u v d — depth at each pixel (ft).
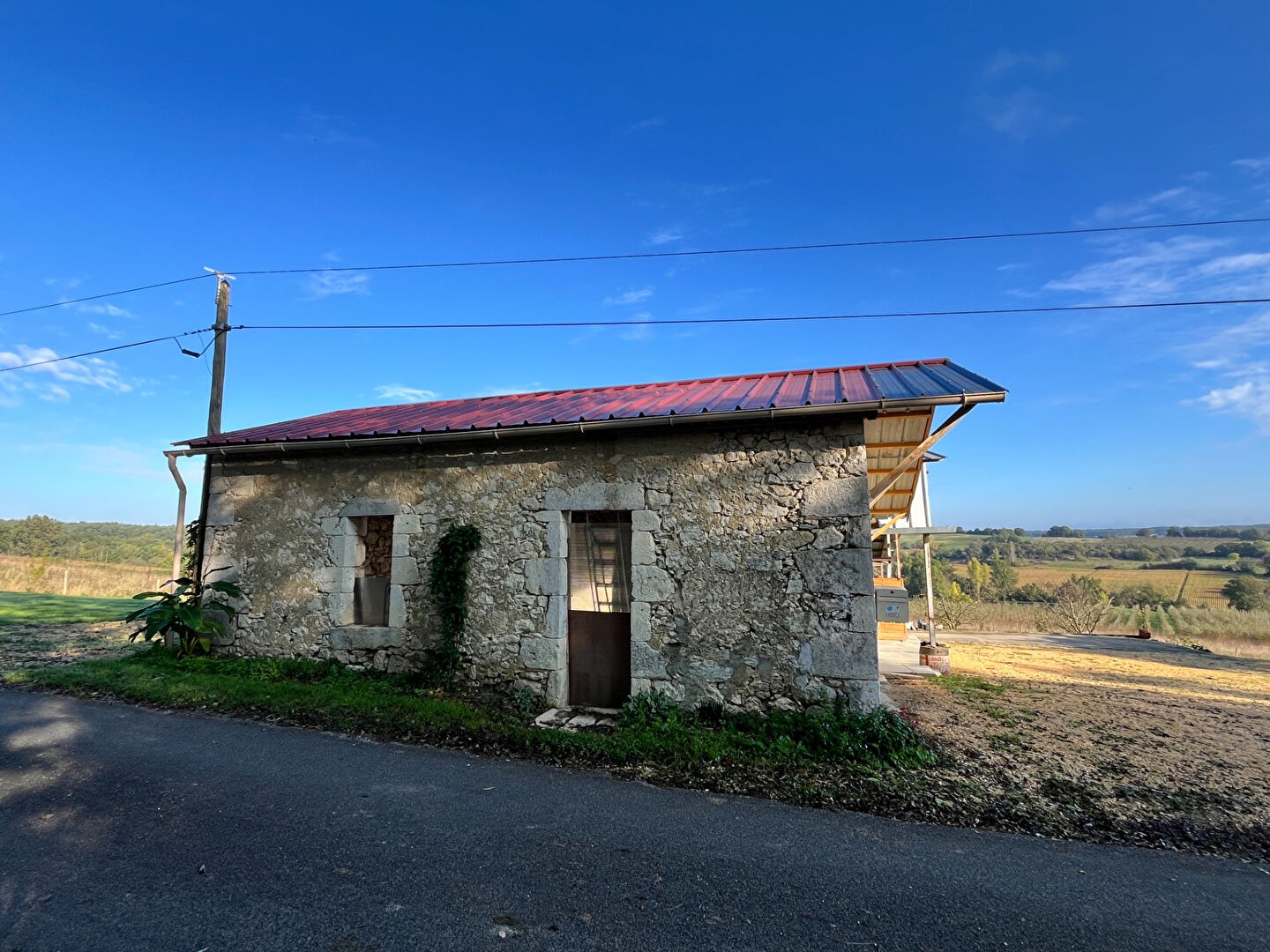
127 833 10.61
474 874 9.71
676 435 19.17
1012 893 9.76
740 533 18.28
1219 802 13.66
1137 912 9.32
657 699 18.31
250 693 19.11
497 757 15.21
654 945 8.07
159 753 14.60
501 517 20.92
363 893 9.01
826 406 16.90
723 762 15.15
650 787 13.66
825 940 8.35
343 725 16.97
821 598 17.43
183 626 23.61
